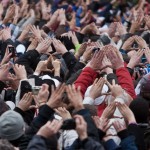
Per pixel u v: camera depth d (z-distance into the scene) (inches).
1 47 1029.8
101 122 672.4
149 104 770.2
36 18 1438.2
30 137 660.1
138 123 732.0
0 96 768.9
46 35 1099.9
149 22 1169.4
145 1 1801.2
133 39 1016.2
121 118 719.7
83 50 973.2
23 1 1439.5
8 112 667.4
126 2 1868.8
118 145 671.1
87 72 797.2
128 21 1433.3
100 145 612.7
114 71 846.5
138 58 898.7
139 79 885.8
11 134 661.3
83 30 1204.5
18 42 1053.2
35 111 729.6
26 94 729.6
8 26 1185.4
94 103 753.6
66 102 701.9
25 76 810.2
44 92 701.3
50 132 603.8
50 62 882.8
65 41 1078.4
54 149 631.2
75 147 645.3
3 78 795.4
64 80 910.4
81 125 611.2
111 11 1769.2
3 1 1621.6
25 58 899.4
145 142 721.6
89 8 1808.6
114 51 818.8
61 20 1221.1
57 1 1774.1
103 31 1328.7
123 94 737.0
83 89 788.6
